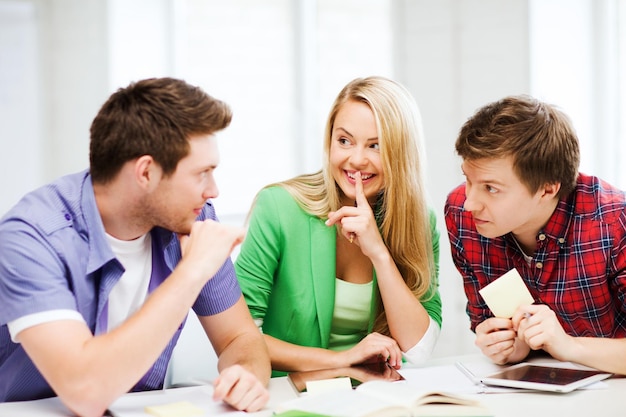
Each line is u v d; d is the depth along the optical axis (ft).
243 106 11.97
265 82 12.11
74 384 4.04
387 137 5.57
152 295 4.26
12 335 4.19
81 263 4.51
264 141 12.15
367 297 6.08
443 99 11.25
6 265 4.20
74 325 4.16
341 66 12.47
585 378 4.81
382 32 12.54
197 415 4.23
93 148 4.46
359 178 5.66
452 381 4.95
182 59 11.37
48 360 4.07
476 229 5.72
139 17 10.96
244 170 12.01
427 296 6.21
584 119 10.24
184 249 4.49
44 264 4.25
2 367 4.77
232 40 11.82
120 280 4.81
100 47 10.82
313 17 12.26
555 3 10.07
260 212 6.00
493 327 5.20
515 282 5.16
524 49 10.04
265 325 6.19
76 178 4.69
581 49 10.21
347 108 5.65
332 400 4.22
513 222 5.09
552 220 5.36
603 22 10.10
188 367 6.05
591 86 10.25
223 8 11.71
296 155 12.41
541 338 4.93
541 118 5.01
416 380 5.00
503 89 10.40
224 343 5.30
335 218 5.69
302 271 5.96
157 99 4.34
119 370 4.06
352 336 6.23
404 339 5.85
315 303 5.93
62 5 10.92
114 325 4.87
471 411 4.09
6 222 4.38
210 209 5.43
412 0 11.54
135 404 4.48
